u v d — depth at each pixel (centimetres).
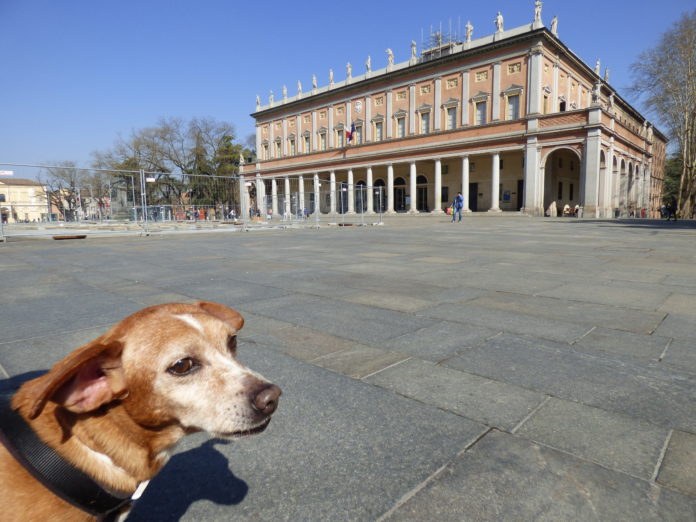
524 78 4094
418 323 492
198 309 187
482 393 312
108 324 487
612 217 4112
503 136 4188
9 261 1050
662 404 295
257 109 7138
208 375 161
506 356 386
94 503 152
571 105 4684
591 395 308
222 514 193
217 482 216
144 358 156
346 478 216
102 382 150
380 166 5603
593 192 3697
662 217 4778
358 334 451
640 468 223
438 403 297
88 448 151
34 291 675
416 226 2784
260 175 6844
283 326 480
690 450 239
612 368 357
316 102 6053
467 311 547
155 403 157
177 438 171
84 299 616
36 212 2519
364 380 335
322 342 425
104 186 2627
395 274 834
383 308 563
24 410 149
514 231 2127
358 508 194
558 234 1894
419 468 224
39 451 144
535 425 267
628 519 186
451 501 198
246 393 155
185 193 2531
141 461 162
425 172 5306
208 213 2620
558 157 4569
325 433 259
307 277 802
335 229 2494
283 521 187
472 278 787
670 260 1015
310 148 6225
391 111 5197
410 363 369
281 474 221
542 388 320
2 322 495
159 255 1168
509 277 797
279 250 1294
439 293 656
